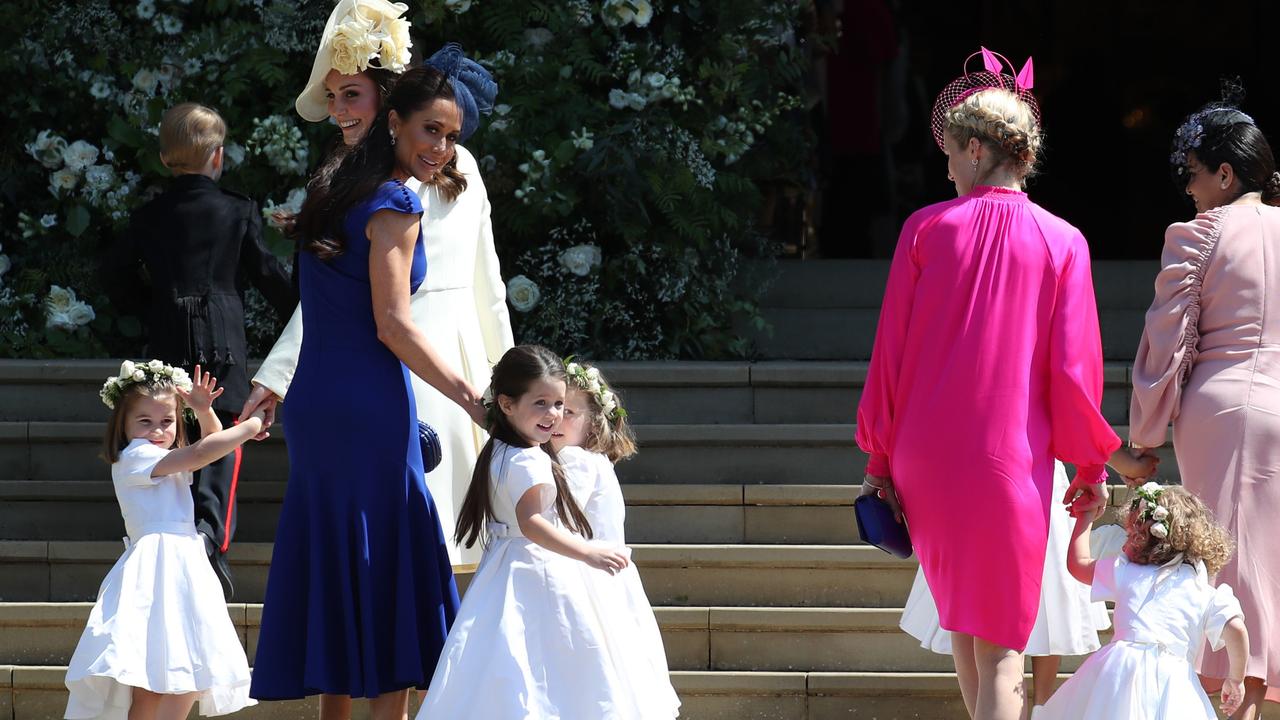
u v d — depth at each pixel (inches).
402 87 447.5
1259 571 495.8
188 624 505.7
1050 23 983.0
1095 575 479.8
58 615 590.9
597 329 751.7
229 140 765.9
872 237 952.3
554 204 742.5
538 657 439.5
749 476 644.7
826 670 580.7
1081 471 454.6
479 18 790.5
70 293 745.0
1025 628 437.1
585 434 513.0
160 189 776.3
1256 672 491.5
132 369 519.8
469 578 617.0
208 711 513.0
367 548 438.0
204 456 496.7
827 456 642.8
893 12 965.8
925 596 528.7
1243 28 973.8
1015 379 439.5
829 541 617.0
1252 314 504.7
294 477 447.5
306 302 448.1
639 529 623.2
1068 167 993.5
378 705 449.7
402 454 442.9
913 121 959.6
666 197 743.7
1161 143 984.9
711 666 584.4
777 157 824.3
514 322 753.6
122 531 636.7
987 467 435.2
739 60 788.6
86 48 782.5
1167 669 460.8
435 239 512.1
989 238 445.7
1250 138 516.1
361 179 438.9
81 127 799.1
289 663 443.8
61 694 577.9
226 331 601.3
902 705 565.0
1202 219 515.8
